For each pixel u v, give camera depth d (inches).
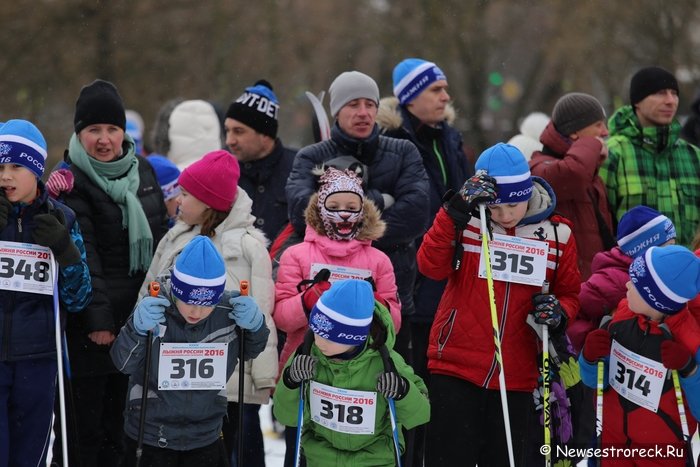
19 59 2042.3
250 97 803.4
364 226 663.1
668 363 588.7
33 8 2046.0
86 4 2044.8
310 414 597.6
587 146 771.4
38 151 602.5
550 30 2111.2
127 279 692.7
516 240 614.9
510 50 2324.1
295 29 2180.1
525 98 2228.1
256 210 807.7
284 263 668.1
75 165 689.0
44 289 601.9
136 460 572.4
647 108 828.6
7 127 600.4
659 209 824.3
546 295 603.5
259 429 725.9
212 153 668.7
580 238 770.8
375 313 592.4
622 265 690.2
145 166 725.9
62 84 2050.9
